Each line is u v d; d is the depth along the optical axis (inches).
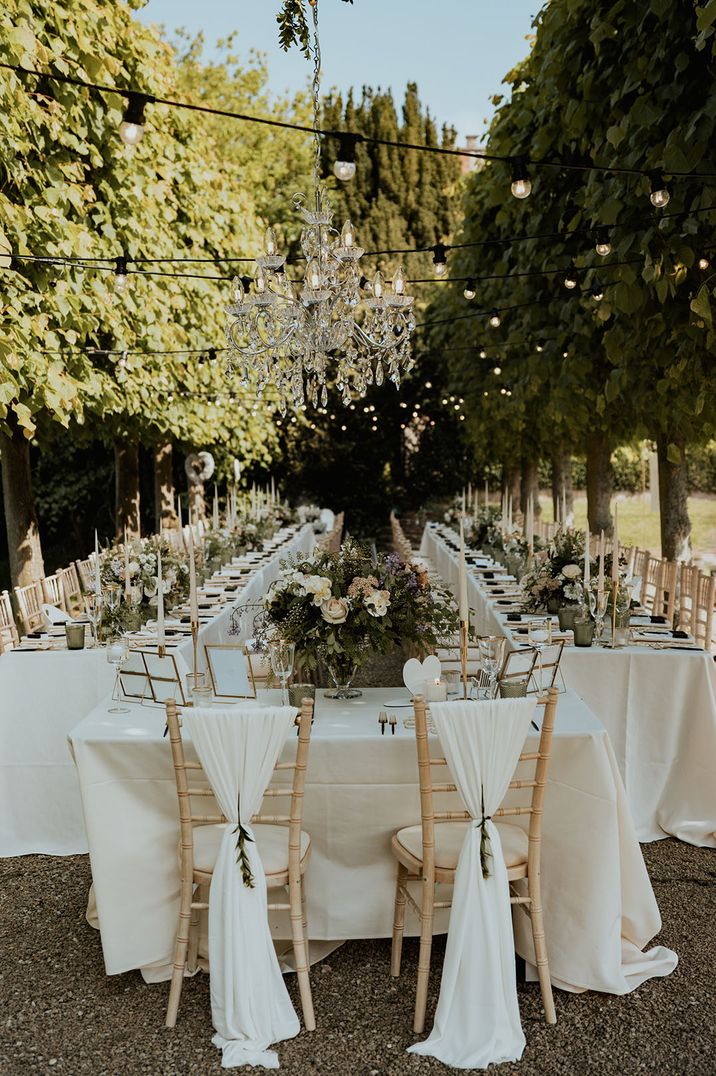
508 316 354.6
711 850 170.4
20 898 156.0
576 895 125.2
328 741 130.5
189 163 377.4
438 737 121.0
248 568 355.9
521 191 134.7
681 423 264.4
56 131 250.5
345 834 133.0
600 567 193.2
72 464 681.6
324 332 191.6
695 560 514.3
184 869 120.0
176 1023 118.7
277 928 132.9
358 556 159.0
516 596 268.7
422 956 116.5
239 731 114.2
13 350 223.6
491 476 823.7
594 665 182.1
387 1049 112.6
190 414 406.9
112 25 284.5
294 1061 110.3
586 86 216.4
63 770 179.8
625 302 211.8
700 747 176.7
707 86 183.3
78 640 185.9
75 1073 108.0
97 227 304.8
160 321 333.4
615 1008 119.9
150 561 236.2
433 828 119.3
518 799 132.2
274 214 782.5
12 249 248.4
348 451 796.6
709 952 131.9
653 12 190.2
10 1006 122.2
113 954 126.1
